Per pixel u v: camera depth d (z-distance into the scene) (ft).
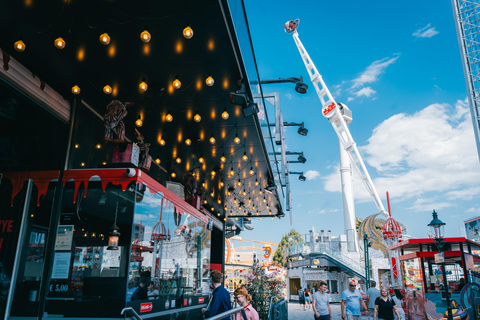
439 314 38.22
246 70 25.35
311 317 67.41
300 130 80.59
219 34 20.65
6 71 20.81
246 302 22.21
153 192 23.70
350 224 171.73
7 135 24.68
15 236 22.80
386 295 28.50
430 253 41.63
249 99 27.99
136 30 20.35
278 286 47.47
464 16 155.63
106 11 18.78
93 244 24.27
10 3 18.16
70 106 26.13
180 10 18.63
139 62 23.67
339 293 124.77
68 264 22.24
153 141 37.47
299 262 130.72
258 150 40.01
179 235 28.78
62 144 25.23
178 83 24.17
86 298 20.65
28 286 22.20
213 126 33.78
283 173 65.87
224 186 54.13
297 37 165.99
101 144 29.09
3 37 21.12
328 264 121.29
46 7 18.39
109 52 22.50
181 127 34.09
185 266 30.07
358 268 121.80
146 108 30.25
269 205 65.16
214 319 11.14
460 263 41.88
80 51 22.45
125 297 19.99
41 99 23.44
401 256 48.08
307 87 57.77
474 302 36.99
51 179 23.11
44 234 23.12
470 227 94.32
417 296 41.06
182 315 28.02
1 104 23.90
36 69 24.36
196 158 42.57
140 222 21.83
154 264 23.71
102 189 22.02
